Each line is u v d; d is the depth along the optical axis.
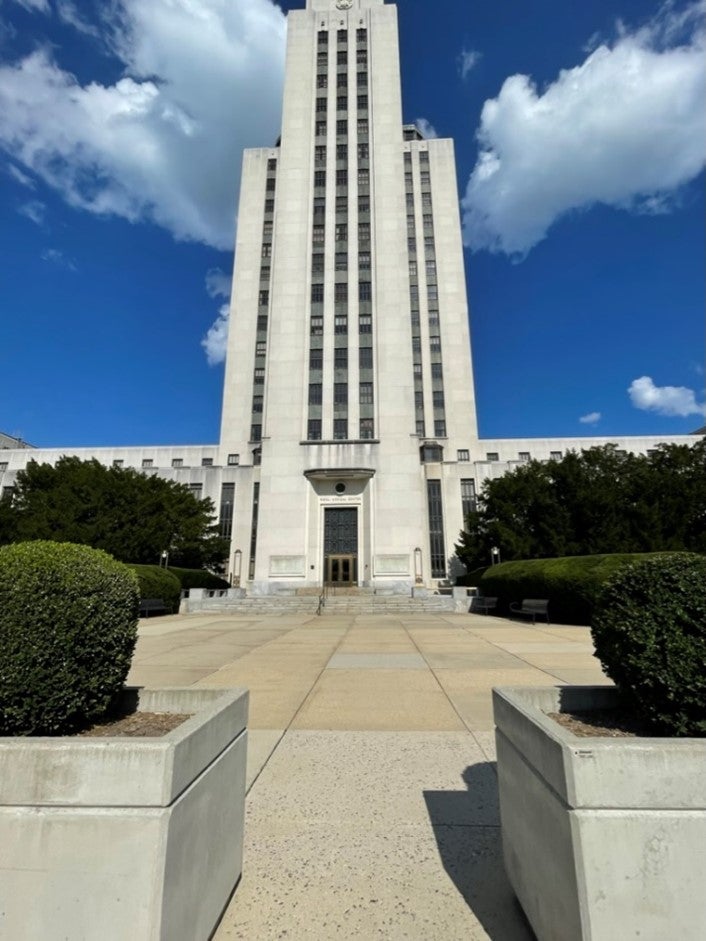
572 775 1.97
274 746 4.95
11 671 2.54
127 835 1.93
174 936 1.94
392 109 45.94
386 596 29.77
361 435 39.00
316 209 44.78
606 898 1.85
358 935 2.37
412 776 4.22
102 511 25.64
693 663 2.54
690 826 1.92
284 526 36.47
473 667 8.94
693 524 22.94
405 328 40.38
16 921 1.90
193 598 26.55
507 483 30.08
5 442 68.56
